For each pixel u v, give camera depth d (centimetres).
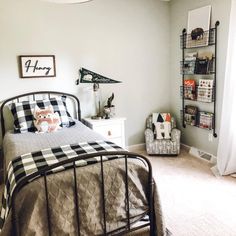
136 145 421
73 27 347
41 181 162
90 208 172
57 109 317
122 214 183
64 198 164
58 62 346
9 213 155
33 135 277
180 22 388
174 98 423
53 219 162
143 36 395
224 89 303
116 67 383
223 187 284
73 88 360
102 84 378
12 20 315
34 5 322
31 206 155
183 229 216
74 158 164
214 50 333
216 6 323
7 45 317
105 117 357
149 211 193
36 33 329
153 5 394
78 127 311
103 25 365
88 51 361
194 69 362
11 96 328
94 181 173
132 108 407
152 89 417
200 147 380
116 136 353
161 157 382
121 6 372
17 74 327
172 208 246
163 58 416
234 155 306
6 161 221
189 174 319
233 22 287
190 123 381
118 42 378
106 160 186
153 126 400
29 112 306
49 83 345
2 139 330
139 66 400
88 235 174
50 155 200
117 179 180
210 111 352
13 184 165
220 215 234
